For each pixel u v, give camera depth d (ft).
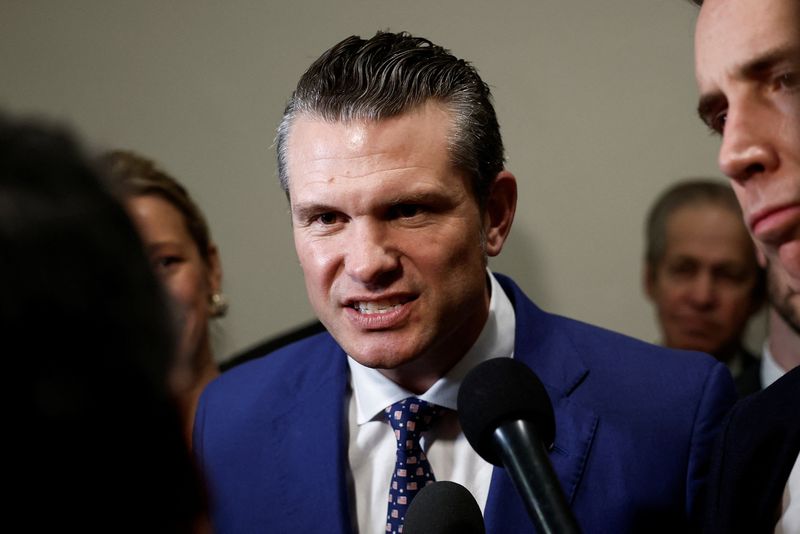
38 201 2.10
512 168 10.37
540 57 10.28
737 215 9.30
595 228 10.31
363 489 5.50
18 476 2.06
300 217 5.02
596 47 10.25
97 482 2.15
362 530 5.42
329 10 10.55
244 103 10.75
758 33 2.86
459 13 10.32
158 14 10.86
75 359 2.10
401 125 4.85
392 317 4.92
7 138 2.15
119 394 2.18
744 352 9.34
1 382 2.02
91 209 2.17
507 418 3.96
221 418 6.08
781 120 2.89
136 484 2.22
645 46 10.19
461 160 4.98
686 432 5.38
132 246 2.26
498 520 5.14
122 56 10.91
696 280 9.31
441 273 4.94
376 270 4.79
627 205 10.26
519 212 10.39
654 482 5.26
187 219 8.01
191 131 10.84
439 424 5.48
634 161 10.24
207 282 8.13
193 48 10.80
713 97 3.06
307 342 6.29
